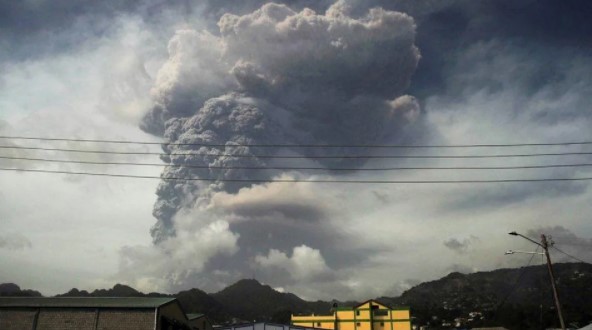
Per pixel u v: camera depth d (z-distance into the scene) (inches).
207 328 2864.2
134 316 1919.3
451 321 6742.1
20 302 1971.0
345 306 4451.3
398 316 4338.1
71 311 1929.1
